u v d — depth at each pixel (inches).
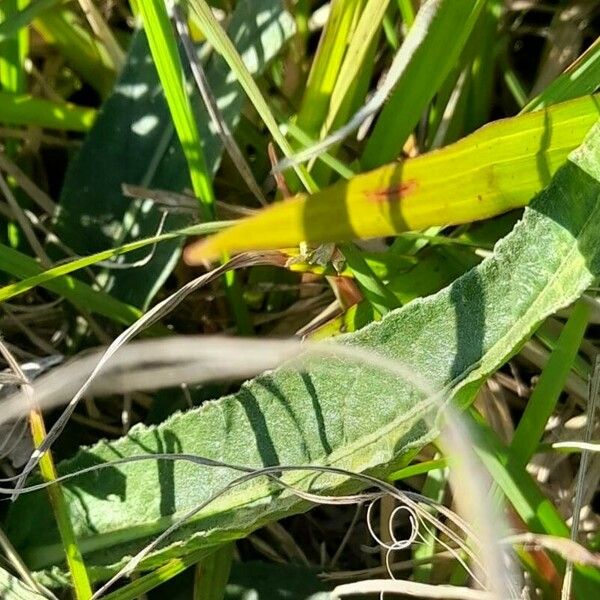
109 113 8.4
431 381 6.2
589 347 8.1
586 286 6.0
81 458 6.8
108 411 8.5
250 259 7.3
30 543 6.8
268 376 6.5
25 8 8.2
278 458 6.4
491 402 7.9
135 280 8.2
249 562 7.4
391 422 6.3
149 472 6.7
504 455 6.5
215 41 6.9
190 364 6.6
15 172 8.9
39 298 9.0
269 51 8.0
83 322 8.5
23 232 8.9
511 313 6.1
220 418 6.6
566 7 9.6
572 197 6.1
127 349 6.6
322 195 6.2
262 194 8.2
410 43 6.1
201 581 6.9
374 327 6.3
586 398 7.7
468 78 8.9
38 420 6.5
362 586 7.0
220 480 6.6
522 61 10.1
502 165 6.4
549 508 6.4
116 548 6.6
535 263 6.1
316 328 7.9
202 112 8.1
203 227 7.0
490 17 8.8
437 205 6.4
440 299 6.3
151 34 7.0
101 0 9.8
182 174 8.2
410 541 6.6
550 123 6.4
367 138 9.1
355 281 7.7
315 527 8.4
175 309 8.9
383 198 6.3
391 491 6.2
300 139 7.9
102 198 8.4
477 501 6.0
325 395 6.4
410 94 7.7
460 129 9.0
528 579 7.2
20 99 8.7
